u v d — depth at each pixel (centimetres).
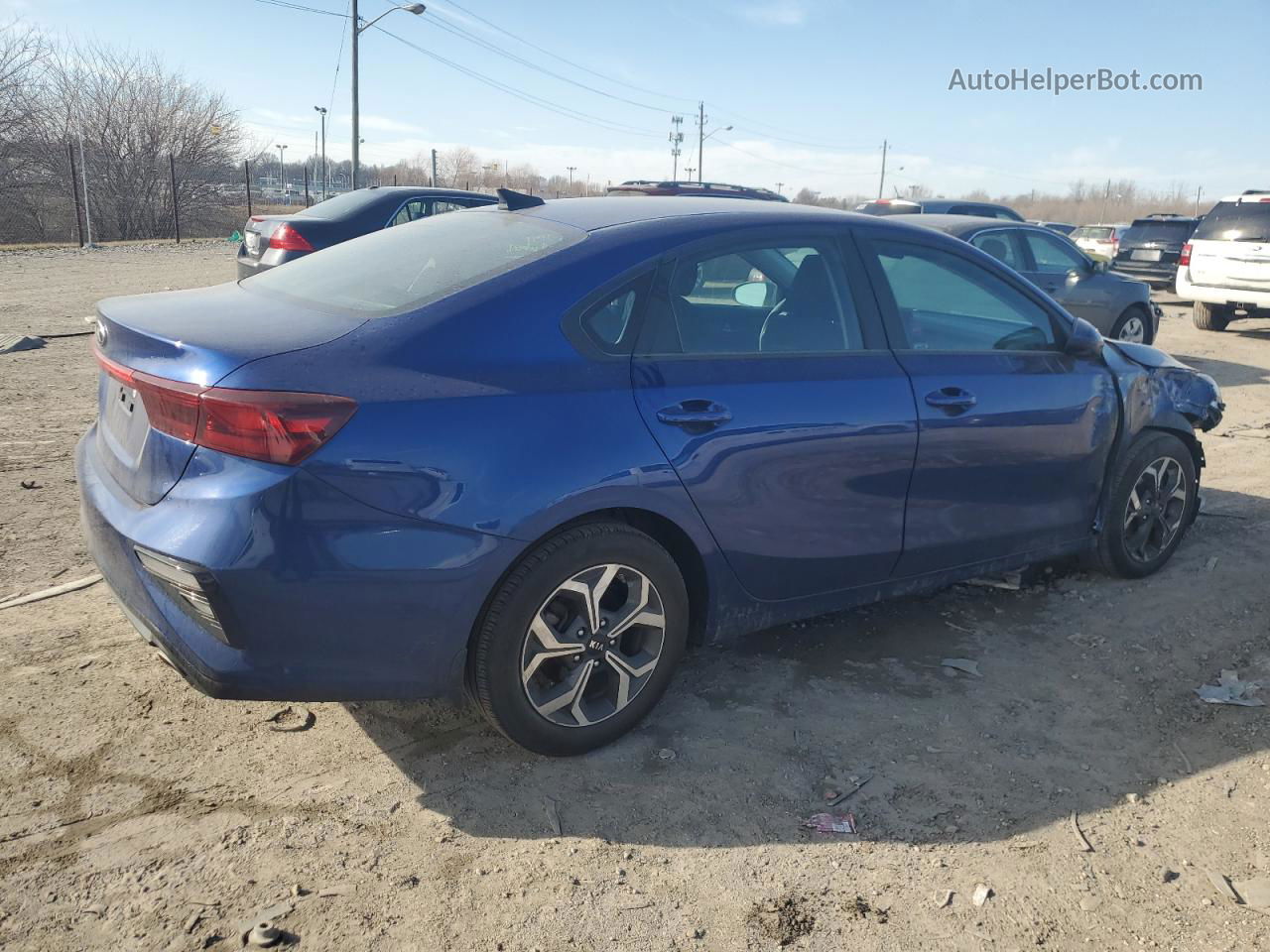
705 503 294
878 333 344
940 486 351
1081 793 286
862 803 279
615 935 227
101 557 266
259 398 232
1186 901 244
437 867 246
